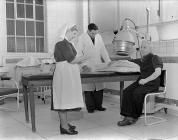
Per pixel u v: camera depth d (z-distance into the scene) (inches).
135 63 149.8
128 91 138.1
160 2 163.8
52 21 243.8
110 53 213.9
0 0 218.1
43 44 246.5
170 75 158.7
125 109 136.9
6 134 125.2
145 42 145.6
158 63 137.2
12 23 229.9
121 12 201.3
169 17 157.9
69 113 168.7
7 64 217.9
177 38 153.9
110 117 157.1
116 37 157.2
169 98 160.2
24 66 205.6
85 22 244.7
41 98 227.1
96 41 174.2
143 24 179.5
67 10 249.6
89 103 169.3
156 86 137.3
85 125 139.7
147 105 157.9
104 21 223.1
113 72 141.7
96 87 168.9
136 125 138.0
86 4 244.4
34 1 239.8
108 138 116.9
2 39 219.3
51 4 242.5
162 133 123.3
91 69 161.8
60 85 117.2
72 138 117.7
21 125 141.3
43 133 126.1
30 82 121.3
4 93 165.5
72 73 118.3
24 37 236.5
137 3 184.1
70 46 118.9
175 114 158.4
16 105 199.2
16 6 230.7
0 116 163.8
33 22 240.7
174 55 155.9
